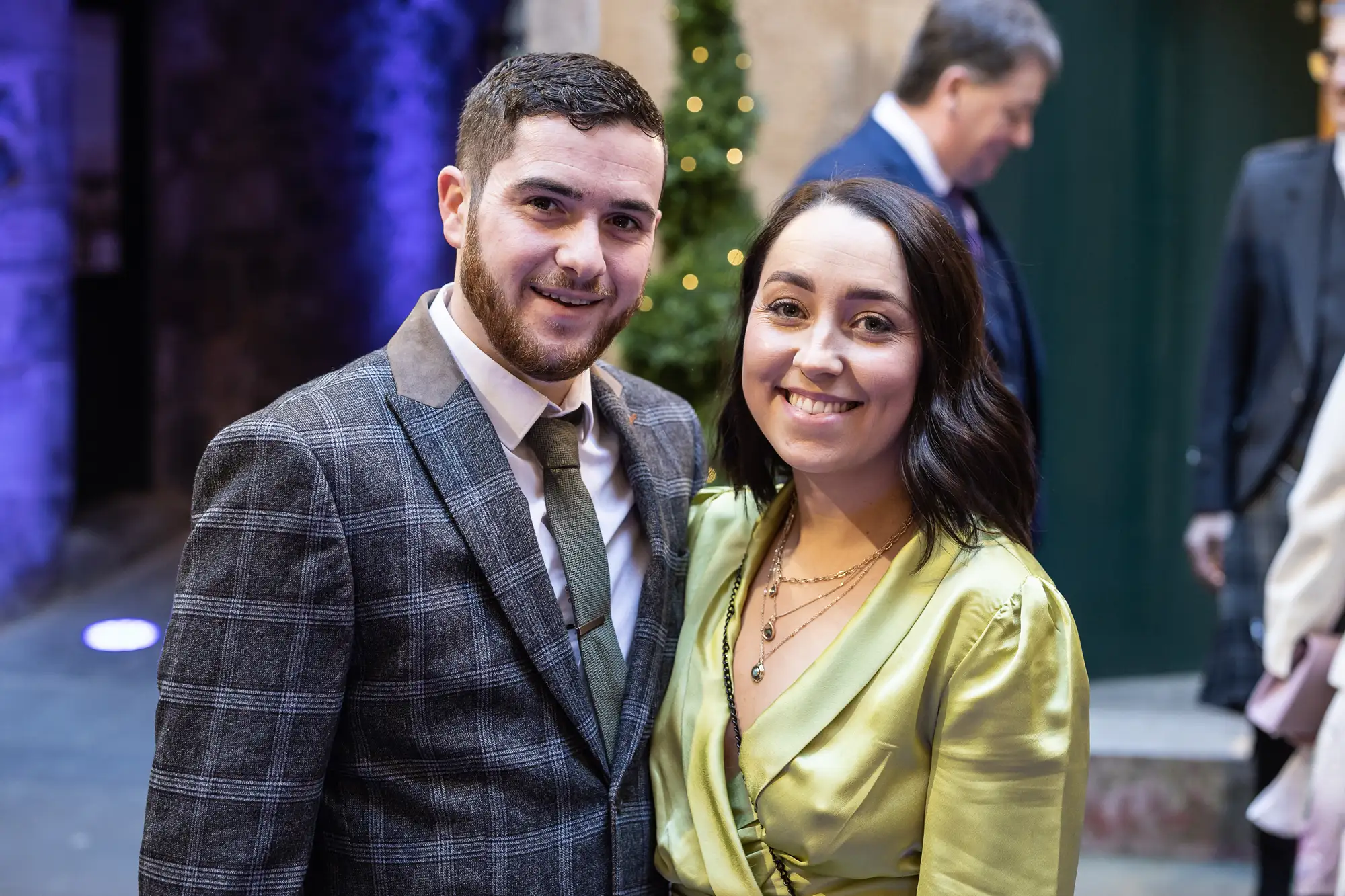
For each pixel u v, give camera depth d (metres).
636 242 1.34
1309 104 3.72
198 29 6.62
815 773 1.32
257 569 1.25
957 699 1.29
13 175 4.98
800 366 1.33
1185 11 3.68
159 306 6.71
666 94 3.98
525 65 1.33
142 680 4.52
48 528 5.34
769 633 1.43
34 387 5.21
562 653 1.35
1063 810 1.29
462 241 1.38
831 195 1.37
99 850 3.29
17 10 4.89
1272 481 2.98
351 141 6.92
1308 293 2.92
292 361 6.95
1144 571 3.90
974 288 1.38
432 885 1.29
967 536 1.35
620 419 1.50
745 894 1.33
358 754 1.31
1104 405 3.83
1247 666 2.98
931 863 1.29
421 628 1.29
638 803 1.42
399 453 1.32
